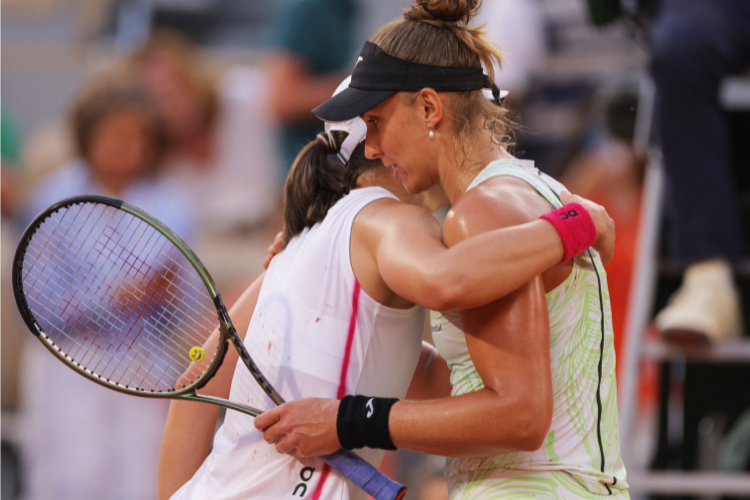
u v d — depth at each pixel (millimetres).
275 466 6258
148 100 15719
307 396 6215
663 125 11062
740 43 10992
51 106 22344
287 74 16484
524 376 5492
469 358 6137
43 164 18062
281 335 6336
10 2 22984
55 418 14117
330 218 6309
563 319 5906
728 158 11047
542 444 5758
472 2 6285
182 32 21031
